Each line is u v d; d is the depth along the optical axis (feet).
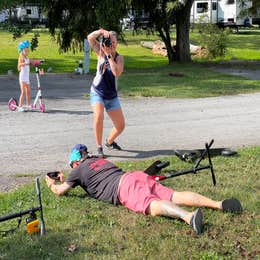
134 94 46.01
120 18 67.62
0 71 68.33
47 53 96.63
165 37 80.38
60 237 15.51
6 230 16.05
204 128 32.86
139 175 17.92
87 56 64.08
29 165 24.72
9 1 60.75
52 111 38.47
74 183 18.85
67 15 70.18
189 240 15.16
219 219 16.57
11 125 33.58
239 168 22.70
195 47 91.04
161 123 34.35
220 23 153.38
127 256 14.20
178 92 47.21
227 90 48.80
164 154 26.40
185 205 17.33
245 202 18.25
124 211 17.39
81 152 19.15
